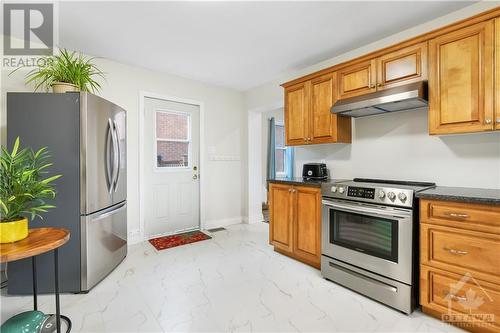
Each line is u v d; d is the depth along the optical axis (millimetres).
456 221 1570
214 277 2344
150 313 1787
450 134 1955
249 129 4363
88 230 2082
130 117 3213
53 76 2297
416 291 1809
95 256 2166
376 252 1946
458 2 1957
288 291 2100
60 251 2031
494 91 1627
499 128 1613
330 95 2600
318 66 3166
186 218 3801
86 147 2066
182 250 3031
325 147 3074
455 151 2068
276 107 4121
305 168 3010
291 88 3018
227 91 4230
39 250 1264
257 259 2773
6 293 2066
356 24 2285
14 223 1334
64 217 2037
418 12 2098
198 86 3875
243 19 2191
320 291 2104
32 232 1502
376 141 2586
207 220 4008
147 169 3400
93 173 2146
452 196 1565
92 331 1590
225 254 2914
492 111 1636
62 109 2037
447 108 1833
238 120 4391
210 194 4047
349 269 2133
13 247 1263
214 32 2412
